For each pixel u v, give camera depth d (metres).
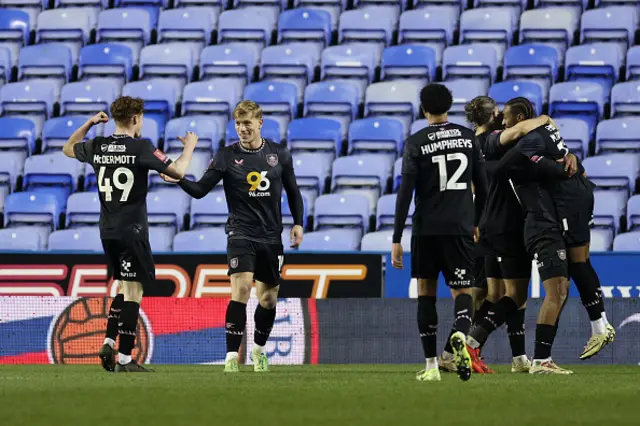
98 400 18.11
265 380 24.16
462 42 60.50
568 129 52.16
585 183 27.80
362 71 59.28
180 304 37.16
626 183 50.16
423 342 24.27
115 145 28.28
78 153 28.62
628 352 36.38
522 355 29.67
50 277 38.88
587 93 54.66
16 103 59.34
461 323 23.55
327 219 49.88
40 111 59.34
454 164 23.94
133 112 28.61
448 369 29.22
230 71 60.19
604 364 36.44
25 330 37.31
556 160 27.23
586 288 28.25
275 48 60.03
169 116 58.28
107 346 29.34
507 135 27.47
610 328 28.52
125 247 28.30
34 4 66.00
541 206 27.30
